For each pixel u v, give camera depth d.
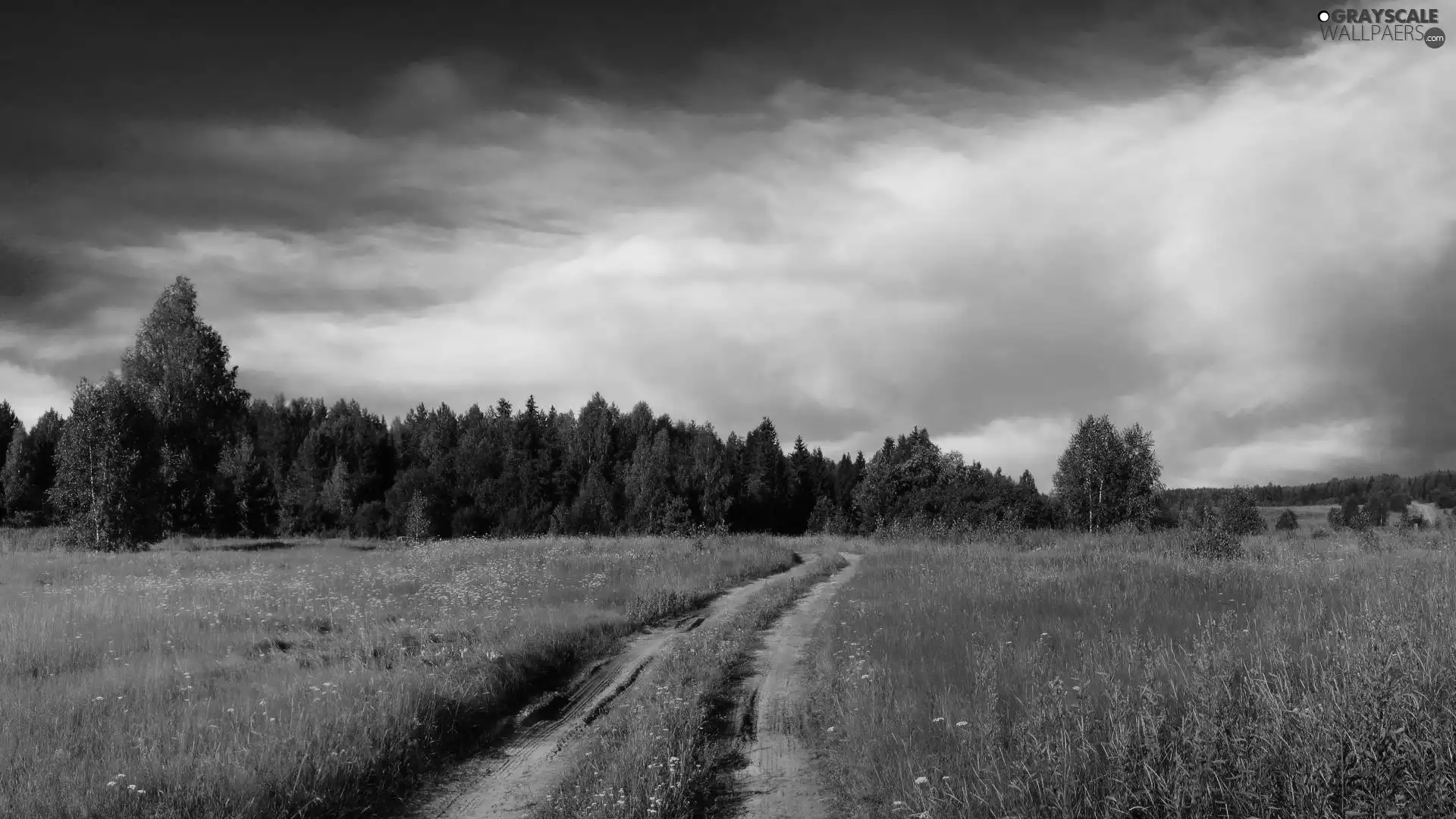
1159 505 53.75
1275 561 21.38
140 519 42.50
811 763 8.55
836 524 81.00
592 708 11.41
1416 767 4.94
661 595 21.31
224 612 16.80
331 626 15.95
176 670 11.42
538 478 82.62
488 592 20.31
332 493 79.75
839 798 7.47
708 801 7.57
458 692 10.45
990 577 20.31
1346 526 41.16
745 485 97.69
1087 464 53.50
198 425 56.22
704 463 94.25
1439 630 8.62
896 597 18.41
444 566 27.61
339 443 99.50
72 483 41.25
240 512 70.38
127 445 42.38
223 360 57.34
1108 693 7.64
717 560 31.34
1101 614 14.04
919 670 10.63
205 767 7.41
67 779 7.13
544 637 14.37
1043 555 27.41
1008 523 44.53
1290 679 7.12
